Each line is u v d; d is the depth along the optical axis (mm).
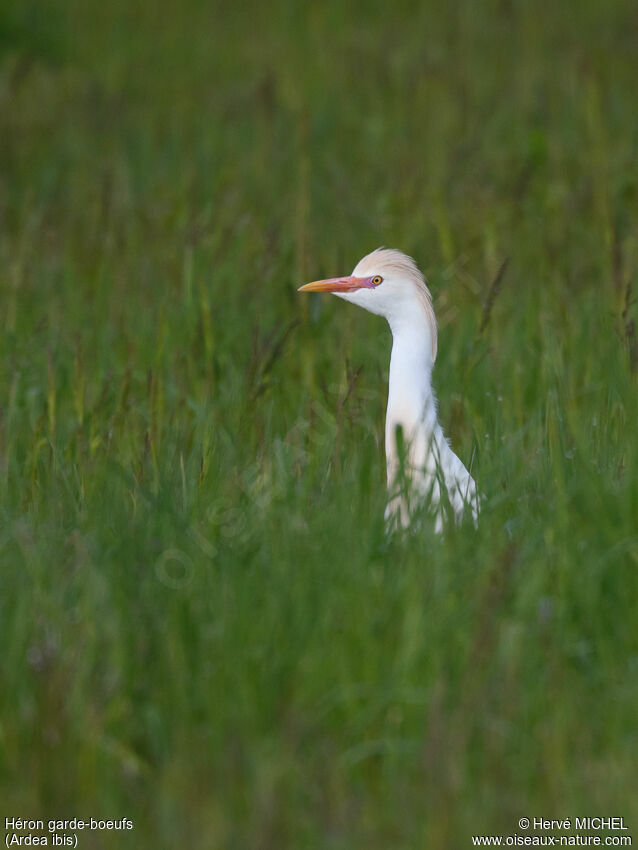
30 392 12188
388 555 8320
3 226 17172
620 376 11672
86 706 6973
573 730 7031
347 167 19609
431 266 15383
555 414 10664
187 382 12773
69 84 26734
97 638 7410
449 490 9641
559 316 13641
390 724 7078
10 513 9695
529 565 8211
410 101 23375
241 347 13539
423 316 10344
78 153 21422
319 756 6848
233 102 24125
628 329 11812
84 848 6438
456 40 28953
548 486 9445
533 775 6879
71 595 7992
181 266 14922
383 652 7367
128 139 22266
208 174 19562
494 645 7430
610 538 8422
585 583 7957
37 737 6855
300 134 18922
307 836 6449
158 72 28469
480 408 12234
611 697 7297
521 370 12664
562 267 14977
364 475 9453
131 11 34344
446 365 12695
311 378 12859
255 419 11633
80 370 11789
